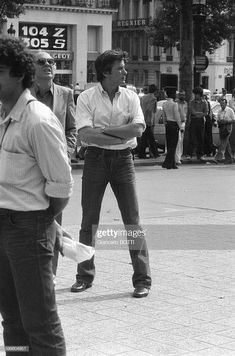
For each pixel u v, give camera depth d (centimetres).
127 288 852
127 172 823
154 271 929
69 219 1322
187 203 1547
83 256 550
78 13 7062
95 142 798
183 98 2473
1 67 489
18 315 532
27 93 501
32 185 499
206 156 2709
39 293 495
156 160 2520
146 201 1574
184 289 848
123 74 809
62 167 496
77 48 7106
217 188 1811
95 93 816
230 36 6034
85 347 651
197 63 2797
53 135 492
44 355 503
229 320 734
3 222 496
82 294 827
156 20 6053
